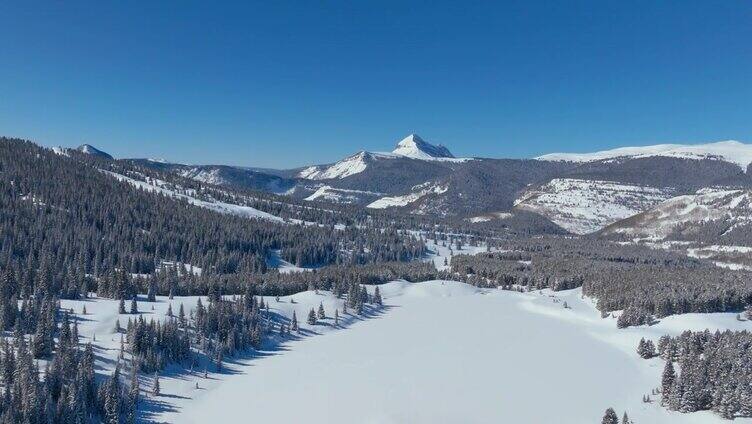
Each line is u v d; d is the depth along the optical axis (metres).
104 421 125.69
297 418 140.62
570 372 176.62
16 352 143.25
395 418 141.38
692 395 143.88
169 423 135.00
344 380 168.00
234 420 138.50
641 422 139.75
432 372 175.88
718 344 166.00
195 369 169.25
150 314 192.88
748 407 136.88
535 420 141.38
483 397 155.38
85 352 145.12
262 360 187.38
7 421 108.81
